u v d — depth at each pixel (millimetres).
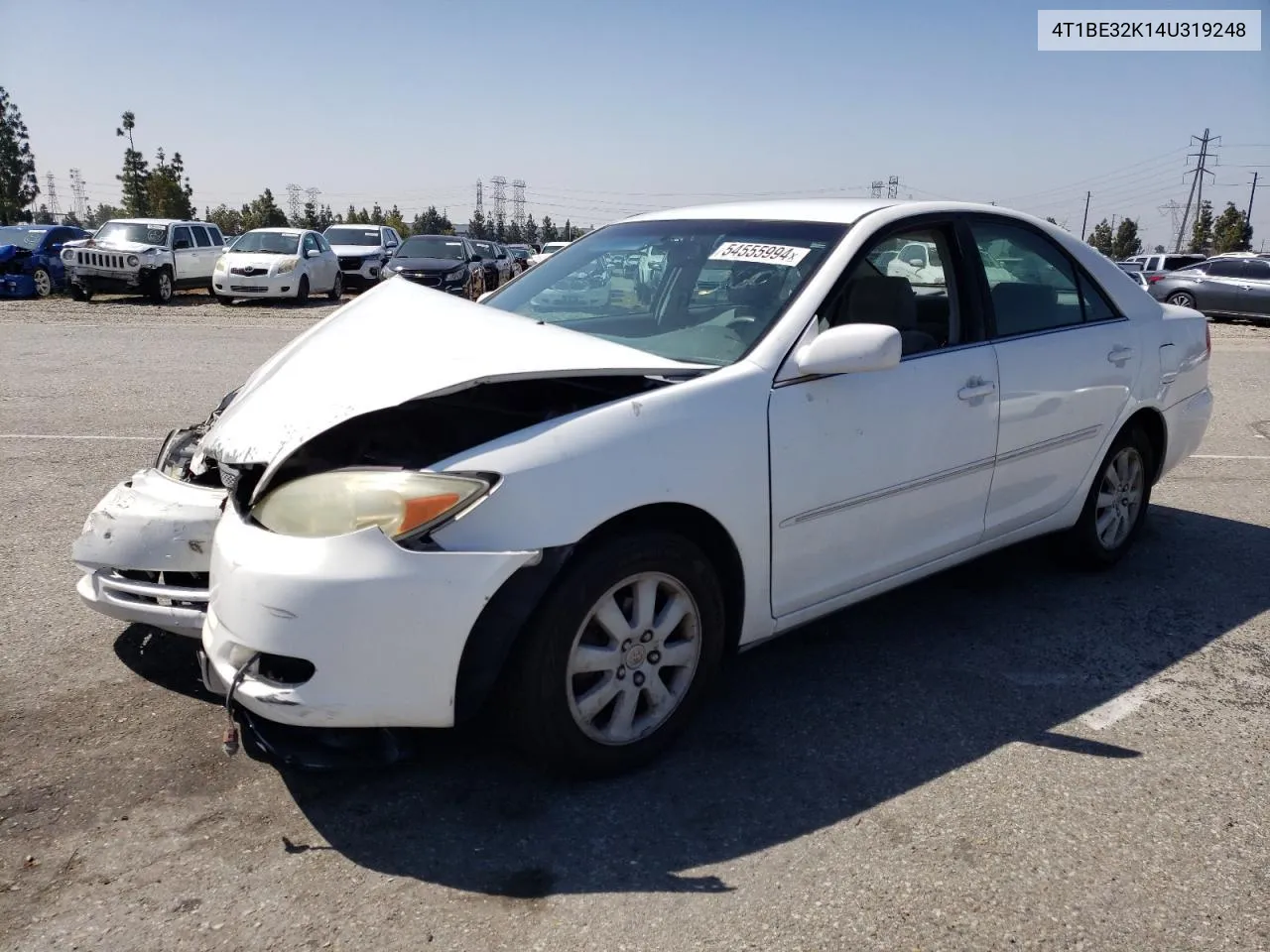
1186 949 2402
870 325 3223
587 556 2863
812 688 3719
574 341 3258
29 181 66562
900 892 2594
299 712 2666
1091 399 4445
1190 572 4992
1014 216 4375
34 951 2354
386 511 2688
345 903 2531
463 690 2750
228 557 2752
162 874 2631
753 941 2414
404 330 3338
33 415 8266
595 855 2736
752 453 3170
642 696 3129
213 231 24328
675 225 4273
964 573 4941
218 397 9266
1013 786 3084
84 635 4023
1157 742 3367
